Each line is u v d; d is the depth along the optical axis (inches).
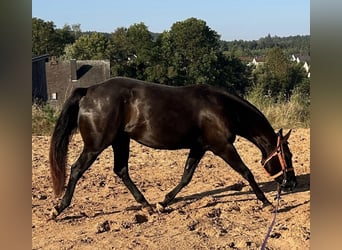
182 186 249.0
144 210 244.7
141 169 338.3
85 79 1612.9
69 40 2719.0
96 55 2404.0
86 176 318.3
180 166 347.3
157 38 2064.5
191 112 233.1
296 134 454.6
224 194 276.5
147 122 229.6
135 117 229.9
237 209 247.1
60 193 226.7
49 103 599.5
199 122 234.5
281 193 275.1
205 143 238.8
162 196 275.0
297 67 1480.1
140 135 232.2
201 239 204.2
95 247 195.5
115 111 226.8
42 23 2608.3
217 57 1936.5
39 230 218.5
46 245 197.8
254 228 218.1
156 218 235.0
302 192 275.6
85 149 229.6
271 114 552.4
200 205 254.5
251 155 377.4
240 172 239.1
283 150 244.8
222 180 307.7
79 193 280.8
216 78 1915.6
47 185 296.7
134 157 375.2
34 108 551.8
